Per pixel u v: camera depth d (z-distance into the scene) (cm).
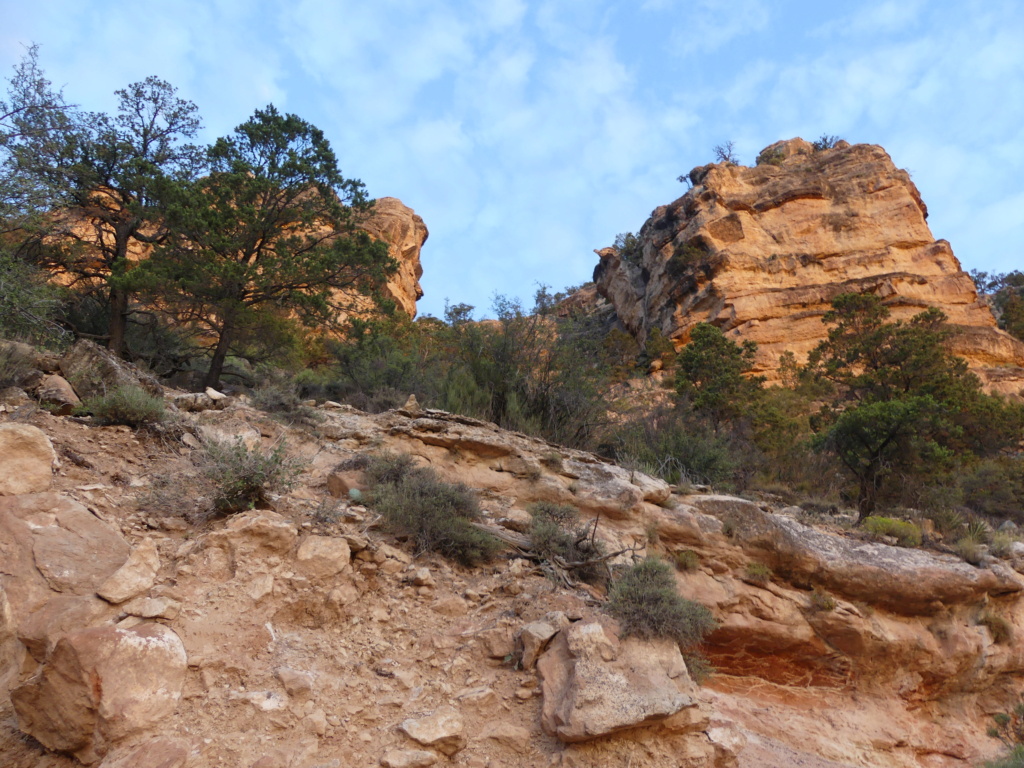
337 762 398
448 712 452
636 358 5072
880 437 1875
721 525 863
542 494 857
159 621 433
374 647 502
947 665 889
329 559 541
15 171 1024
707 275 5466
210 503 586
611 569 685
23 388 725
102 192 1644
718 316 5081
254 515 549
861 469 1920
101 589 432
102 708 361
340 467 759
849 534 1066
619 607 565
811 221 5725
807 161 6550
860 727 783
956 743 856
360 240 1784
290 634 485
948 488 1859
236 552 512
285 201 1753
